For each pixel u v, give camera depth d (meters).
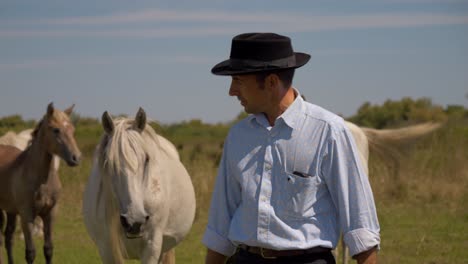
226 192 4.18
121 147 6.39
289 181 3.85
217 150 24.20
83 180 18.47
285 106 3.97
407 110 41.81
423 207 15.91
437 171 18.80
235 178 4.08
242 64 3.92
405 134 10.88
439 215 15.05
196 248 12.47
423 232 13.28
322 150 3.83
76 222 15.47
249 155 3.98
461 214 15.21
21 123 27.84
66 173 18.33
